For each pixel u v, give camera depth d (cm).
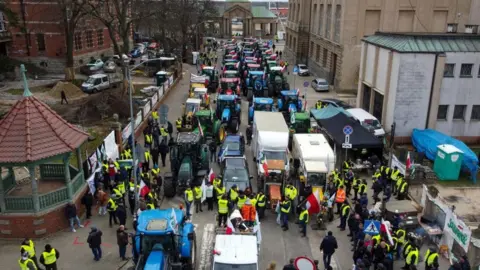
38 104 1861
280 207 1938
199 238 1855
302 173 2303
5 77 5062
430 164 2622
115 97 3766
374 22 4594
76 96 4253
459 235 1675
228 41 9594
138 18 4609
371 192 2330
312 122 3228
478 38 2977
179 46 7069
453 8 4494
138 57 6775
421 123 2970
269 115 2791
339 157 2698
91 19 5775
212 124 2994
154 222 1418
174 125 3466
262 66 5578
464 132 3031
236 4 11194
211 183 2127
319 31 5841
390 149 2461
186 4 7038
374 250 1565
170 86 4800
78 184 2016
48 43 5538
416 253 1529
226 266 1366
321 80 4878
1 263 1628
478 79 2920
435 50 2850
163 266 1313
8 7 5181
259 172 2297
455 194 2252
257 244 1582
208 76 4869
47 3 5356
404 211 1850
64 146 1816
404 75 2869
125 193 2130
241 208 1803
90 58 6125
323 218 2009
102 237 1839
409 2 4478
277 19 11812
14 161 1692
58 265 1633
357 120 2884
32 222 1789
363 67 3481
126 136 2811
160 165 2627
